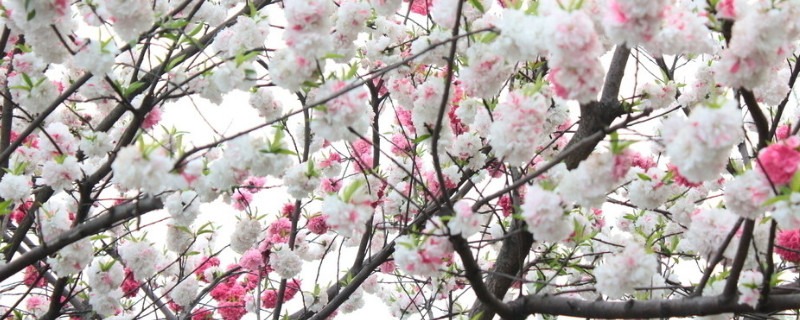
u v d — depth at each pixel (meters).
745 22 3.40
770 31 3.35
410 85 5.80
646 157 6.91
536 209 3.86
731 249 4.60
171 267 8.66
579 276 7.21
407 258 4.26
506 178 4.68
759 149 3.74
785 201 3.23
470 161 6.05
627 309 4.39
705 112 3.18
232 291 8.84
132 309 8.16
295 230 7.69
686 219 6.02
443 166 6.66
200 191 5.16
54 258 5.81
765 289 3.95
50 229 5.57
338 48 5.49
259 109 6.43
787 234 4.73
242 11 6.60
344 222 4.11
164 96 5.05
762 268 3.94
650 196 5.10
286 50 4.23
